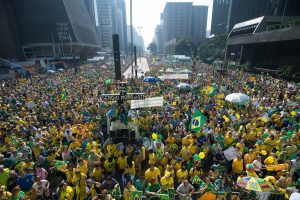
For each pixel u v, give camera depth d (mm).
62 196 7305
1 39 66875
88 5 124500
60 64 62781
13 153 9148
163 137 13008
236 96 15391
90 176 8602
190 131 12070
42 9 74812
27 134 12086
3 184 7617
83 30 95125
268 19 52938
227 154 9594
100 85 28781
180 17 174250
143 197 7176
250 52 56500
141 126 13414
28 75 43750
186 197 7262
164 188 7555
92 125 12883
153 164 8898
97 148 10508
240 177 7785
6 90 25812
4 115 15789
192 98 20156
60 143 10766
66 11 77500
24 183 7645
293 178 8273
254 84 28062
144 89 24656
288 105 16656
